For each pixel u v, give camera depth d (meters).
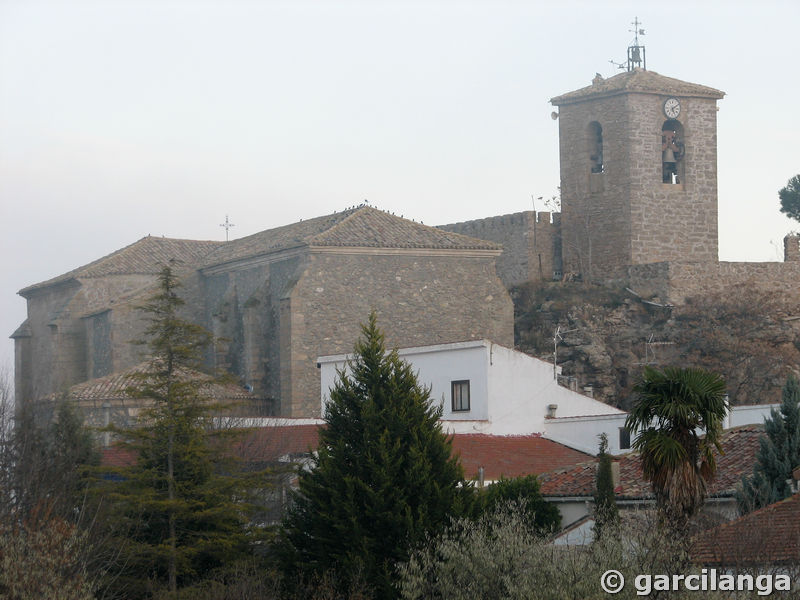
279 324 97.31
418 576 43.41
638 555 39.00
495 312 101.56
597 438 72.81
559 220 124.88
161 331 59.78
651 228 121.31
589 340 110.69
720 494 49.19
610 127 122.31
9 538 43.44
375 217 102.06
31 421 70.25
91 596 42.44
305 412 94.00
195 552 53.94
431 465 50.56
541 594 39.28
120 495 55.38
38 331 125.69
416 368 80.00
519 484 54.84
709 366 106.69
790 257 124.31
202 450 56.59
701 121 123.38
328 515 49.09
